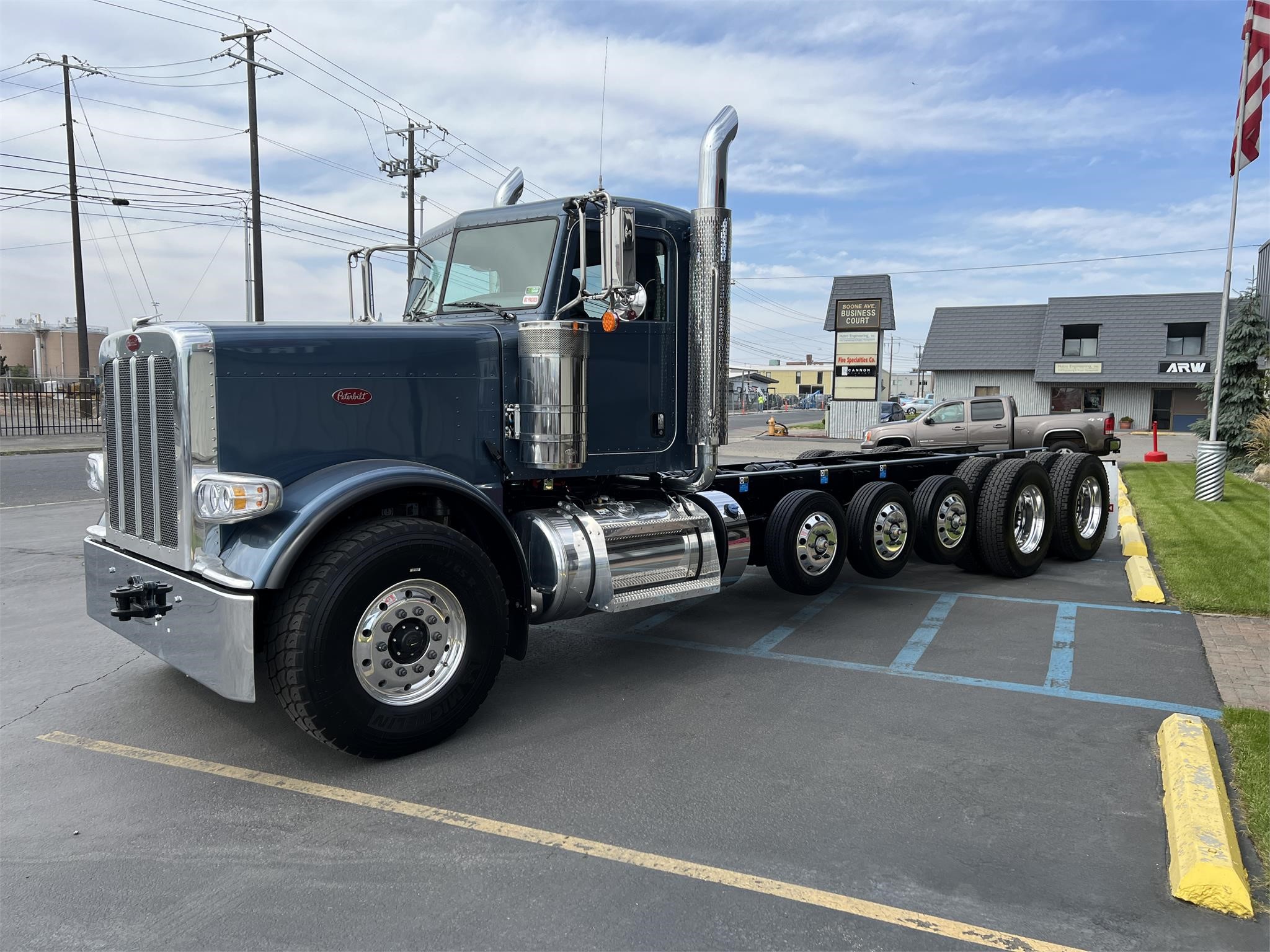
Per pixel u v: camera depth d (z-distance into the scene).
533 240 5.02
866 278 33.94
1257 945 2.73
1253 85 12.81
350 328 4.35
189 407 3.91
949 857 3.24
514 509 5.20
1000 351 46.66
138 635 4.36
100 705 4.88
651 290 5.36
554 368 4.64
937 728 4.48
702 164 5.28
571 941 2.76
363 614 3.93
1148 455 22.06
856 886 3.05
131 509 4.48
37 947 2.73
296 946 2.74
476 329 4.75
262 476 4.08
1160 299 43.31
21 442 25.67
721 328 5.36
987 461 8.35
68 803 3.71
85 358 32.66
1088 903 2.95
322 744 4.32
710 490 6.22
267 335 4.10
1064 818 3.53
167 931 2.81
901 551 7.29
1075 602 7.25
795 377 132.88
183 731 4.50
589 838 3.39
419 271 5.80
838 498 7.53
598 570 4.92
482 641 4.29
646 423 5.37
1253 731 4.25
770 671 5.45
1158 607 7.06
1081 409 45.03
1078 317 44.62
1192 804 3.39
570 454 4.69
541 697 4.98
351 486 3.91
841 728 4.49
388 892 3.03
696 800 3.70
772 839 3.37
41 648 5.95
